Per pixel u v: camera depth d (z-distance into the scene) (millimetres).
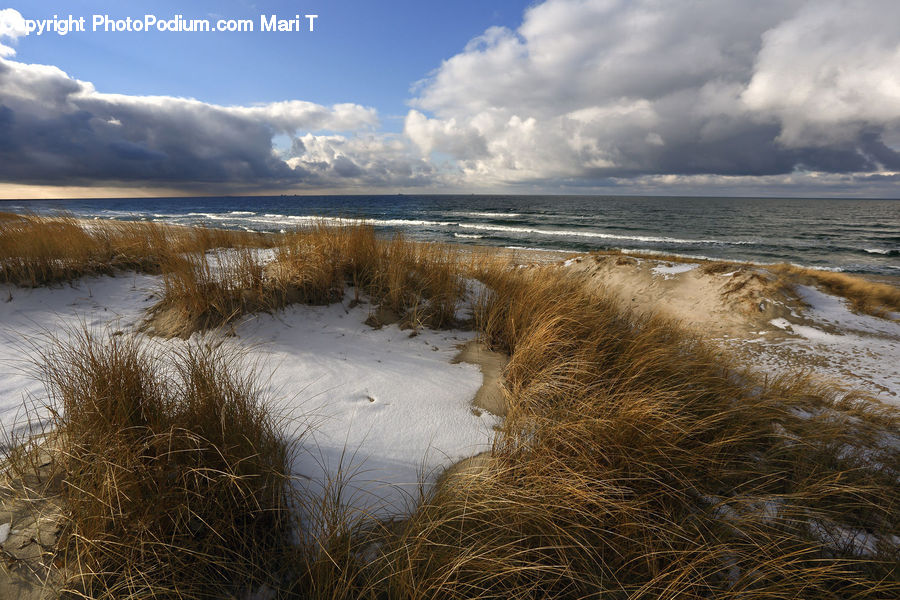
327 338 3941
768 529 2037
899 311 8672
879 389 4777
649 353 3617
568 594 1698
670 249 26406
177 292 4137
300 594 1604
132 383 2135
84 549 1503
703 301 8359
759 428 2936
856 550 2020
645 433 2438
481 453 2521
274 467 2031
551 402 2939
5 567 1479
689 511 2133
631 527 1928
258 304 4137
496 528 1913
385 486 2199
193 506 1712
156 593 1492
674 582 1636
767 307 7680
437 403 3039
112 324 4082
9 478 1833
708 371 3662
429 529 1780
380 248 5320
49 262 4922
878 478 2539
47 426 2404
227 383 2271
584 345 3711
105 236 6121
